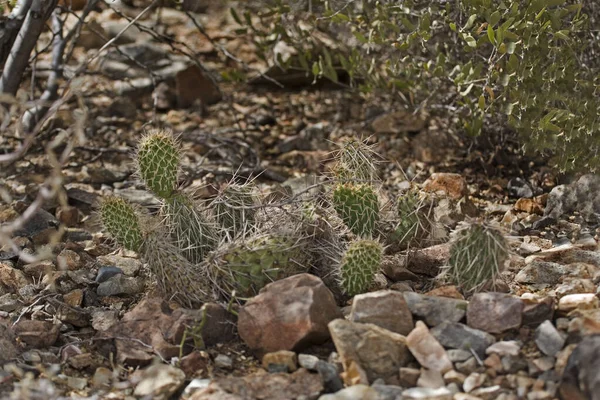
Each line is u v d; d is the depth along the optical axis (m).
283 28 6.64
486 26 5.46
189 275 4.09
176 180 4.33
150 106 7.78
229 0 8.09
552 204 5.34
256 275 4.08
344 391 3.46
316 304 3.80
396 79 6.18
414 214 4.60
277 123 7.41
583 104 5.19
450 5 5.76
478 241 4.03
